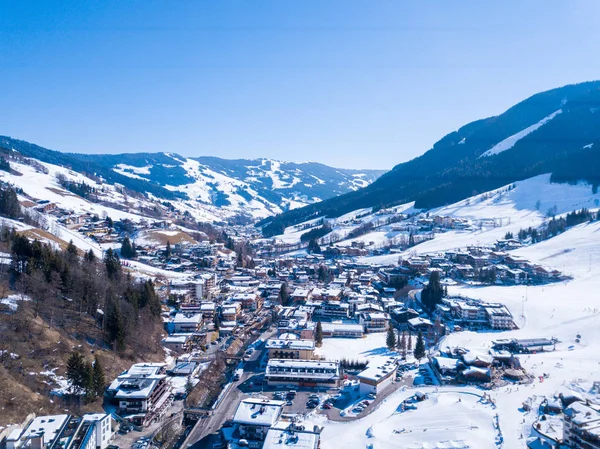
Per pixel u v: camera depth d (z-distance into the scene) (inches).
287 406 6058.1
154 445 5088.6
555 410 5551.2
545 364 7283.5
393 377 6855.3
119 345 6815.9
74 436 4473.4
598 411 4739.2
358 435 5241.1
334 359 7795.3
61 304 7086.6
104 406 5644.7
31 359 5659.5
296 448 4493.1
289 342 7849.4
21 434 4377.5
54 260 7657.5
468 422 5418.3
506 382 6668.3
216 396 6456.7
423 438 5088.6
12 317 6117.1
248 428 5172.2
